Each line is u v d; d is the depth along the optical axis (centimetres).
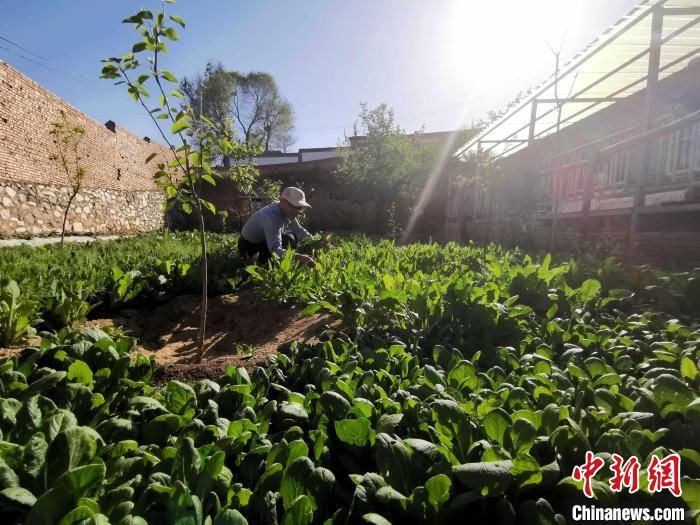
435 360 202
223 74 4531
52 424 113
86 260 602
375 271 423
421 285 336
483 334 249
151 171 2147
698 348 202
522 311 259
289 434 131
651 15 614
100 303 430
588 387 156
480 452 111
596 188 729
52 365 175
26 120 1176
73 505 86
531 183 888
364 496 99
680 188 486
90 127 1526
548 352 212
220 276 572
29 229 1175
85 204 1466
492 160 1215
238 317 465
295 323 387
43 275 460
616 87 939
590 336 233
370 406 140
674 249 445
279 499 102
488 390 154
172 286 542
